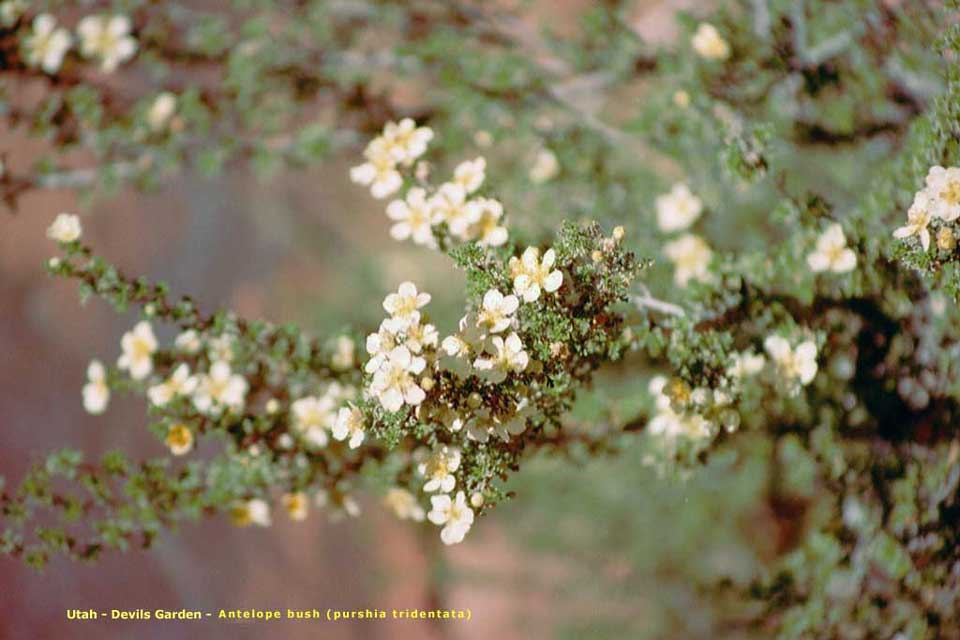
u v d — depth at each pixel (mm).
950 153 2209
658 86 3090
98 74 3504
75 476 2621
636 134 2963
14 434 3775
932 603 2406
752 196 2957
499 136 3123
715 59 2854
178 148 3281
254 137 3324
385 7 3324
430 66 3227
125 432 3629
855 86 2809
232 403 2412
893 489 2473
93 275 2340
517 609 3406
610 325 2037
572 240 1977
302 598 3465
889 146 2855
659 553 3305
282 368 2457
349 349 2479
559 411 2131
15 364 3854
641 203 3074
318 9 3338
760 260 2408
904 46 2650
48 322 3898
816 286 2373
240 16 3617
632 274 2000
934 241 2076
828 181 2965
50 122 3223
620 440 2525
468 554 3494
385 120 3207
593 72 3170
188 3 3639
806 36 2848
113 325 3801
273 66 3258
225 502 2568
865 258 2338
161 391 2387
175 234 3842
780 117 2812
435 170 2922
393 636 3404
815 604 2537
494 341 1894
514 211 2979
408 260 3545
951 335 2400
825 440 2537
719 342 2262
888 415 2520
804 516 3162
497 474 2018
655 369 2844
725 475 3166
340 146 3234
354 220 3707
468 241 2260
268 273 3670
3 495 2578
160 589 3596
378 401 1941
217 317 2428
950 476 2404
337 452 2535
